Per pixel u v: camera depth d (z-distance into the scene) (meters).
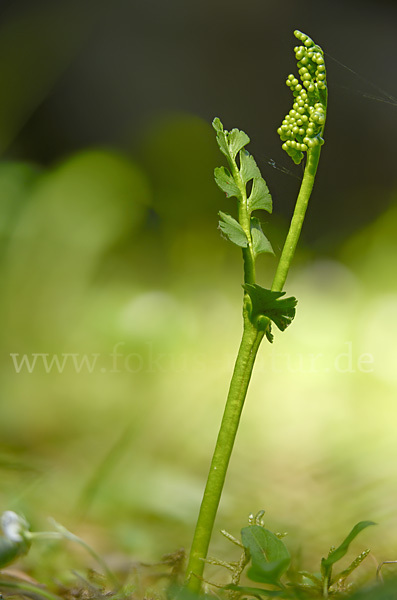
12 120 0.75
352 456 0.46
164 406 0.53
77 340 0.68
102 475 0.35
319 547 0.33
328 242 1.15
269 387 0.64
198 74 1.33
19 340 0.68
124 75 1.29
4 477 0.36
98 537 0.33
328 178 1.27
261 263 1.01
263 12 1.33
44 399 0.55
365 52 1.31
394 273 0.95
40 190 0.76
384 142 1.29
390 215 1.07
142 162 0.95
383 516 0.35
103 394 0.57
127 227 0.87
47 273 0.72
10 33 0.78
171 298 0.76
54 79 0.79
